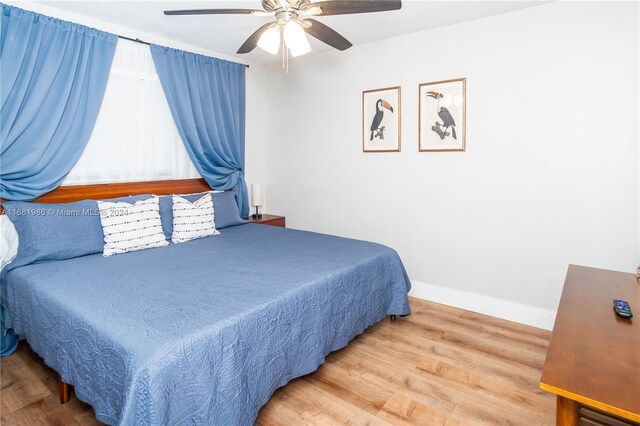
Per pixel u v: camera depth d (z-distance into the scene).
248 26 3.02
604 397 0.91
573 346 1.16
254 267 2.33
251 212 4.38
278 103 4.25
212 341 1.48
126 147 3.11
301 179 4.14
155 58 3.18
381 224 3.61
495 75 2.86
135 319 1.58
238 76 3.97
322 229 4.03
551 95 2.65
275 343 1.79
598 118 2.50
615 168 2.47
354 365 2.29
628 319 1.35
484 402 1.94
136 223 2.76
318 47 3.65
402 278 2.83
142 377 1.27
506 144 2.86
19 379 2.12
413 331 2.75
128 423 1.24
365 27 3.08
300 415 1.83
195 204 3.23
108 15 2.79
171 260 2.47
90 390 1.53
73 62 2.68
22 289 2.08
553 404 1.92
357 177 3.71
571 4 2.53
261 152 4.41
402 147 3.39
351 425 1.77
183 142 3.45
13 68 2.41
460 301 3.20
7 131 2.42
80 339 1.59
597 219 2.56
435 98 3.15
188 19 2.86
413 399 1.96
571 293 1.62
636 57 2.35
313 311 2.03
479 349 2.49
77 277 2.11
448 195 3.18
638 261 2.45
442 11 2.74
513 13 2.74
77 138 2.76
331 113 3.82
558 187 2.68
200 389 1.41
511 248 2.91
